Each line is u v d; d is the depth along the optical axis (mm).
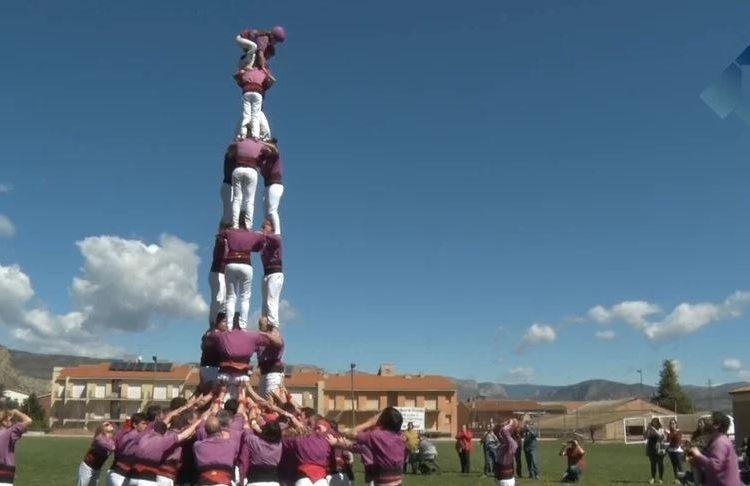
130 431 11633
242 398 14047
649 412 91375
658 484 24641
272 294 15727
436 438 89562
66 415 93562
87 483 13461
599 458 42781
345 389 92375
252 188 15477
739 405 56500
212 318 15430
